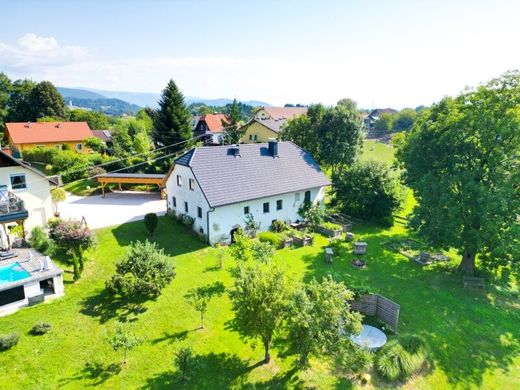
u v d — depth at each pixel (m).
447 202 21.84
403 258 26.62
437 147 24.27
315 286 13.41
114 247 25.02
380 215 34.81
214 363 14.23
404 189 35.44
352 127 41.53
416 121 30.52
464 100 23.12
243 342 15.55
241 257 22.17
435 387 13.98
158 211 33.69
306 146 44.06
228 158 29.88
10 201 22.81
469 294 21.59
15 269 18.89
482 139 21.70
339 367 14.41
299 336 12.78
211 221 26.44
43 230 24.72
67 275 20.66
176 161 29.61
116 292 18.47
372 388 13.54
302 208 33.28
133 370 13.63
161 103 49.72
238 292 13.69
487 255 22.89
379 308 18.09
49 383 12.84
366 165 35.59
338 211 37.53
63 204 35.72
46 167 47.53
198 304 16.39
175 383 13.07
